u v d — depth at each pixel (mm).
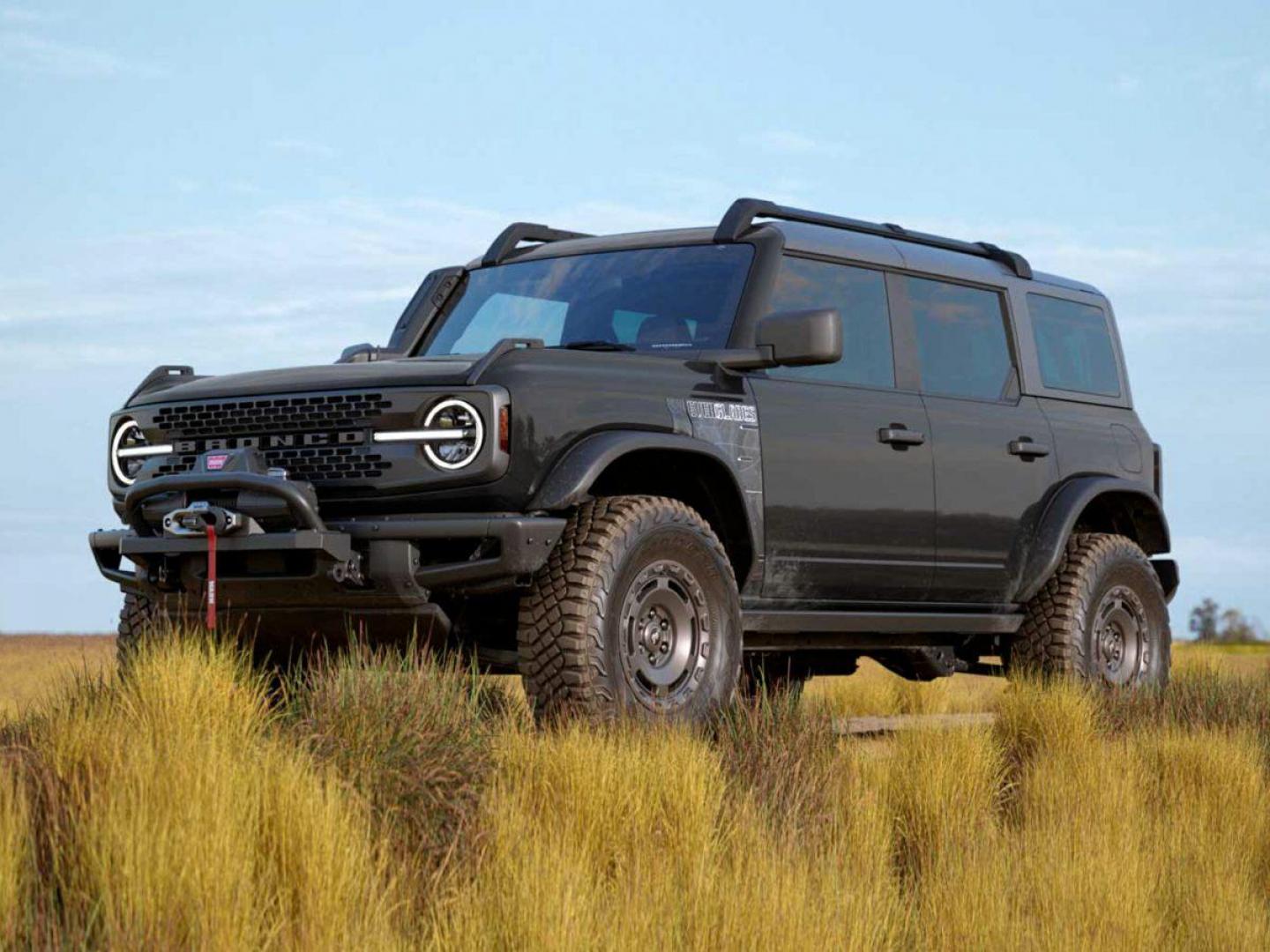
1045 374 9852
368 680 5770
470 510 6805
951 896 5789
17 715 5859
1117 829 6930
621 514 6941
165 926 4117
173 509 6969
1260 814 7758
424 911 4875
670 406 7355
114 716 5320
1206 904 6176
